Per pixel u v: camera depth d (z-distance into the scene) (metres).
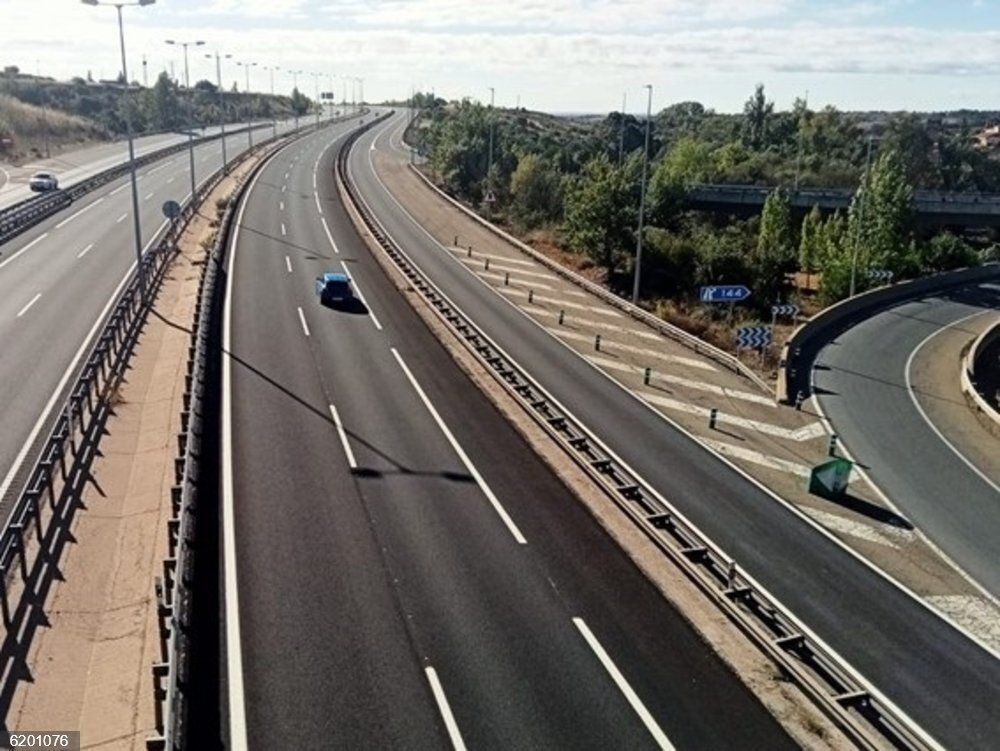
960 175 134.25
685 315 49.91
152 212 65.25
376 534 20.23
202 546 19.17
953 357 45.94
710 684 15.60
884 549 23.17
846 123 157.75
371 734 13.70
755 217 88.25
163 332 36.50
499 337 40.59
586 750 13.69
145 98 151.38
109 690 15.01
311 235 60.12
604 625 17.22
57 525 20.28
